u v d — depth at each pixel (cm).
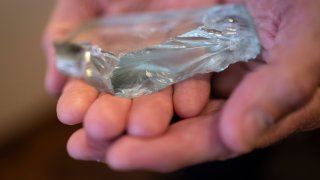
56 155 40
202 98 18
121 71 18
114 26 25
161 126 15
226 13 22
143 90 18
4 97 40
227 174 31
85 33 25
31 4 40
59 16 29
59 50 23
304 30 16
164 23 24
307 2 17
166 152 15
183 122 16
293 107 15
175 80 19
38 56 41
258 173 31
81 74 21
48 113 43
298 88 15
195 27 21
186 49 19
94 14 29
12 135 42
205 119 16
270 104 14
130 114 16
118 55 19
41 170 39
